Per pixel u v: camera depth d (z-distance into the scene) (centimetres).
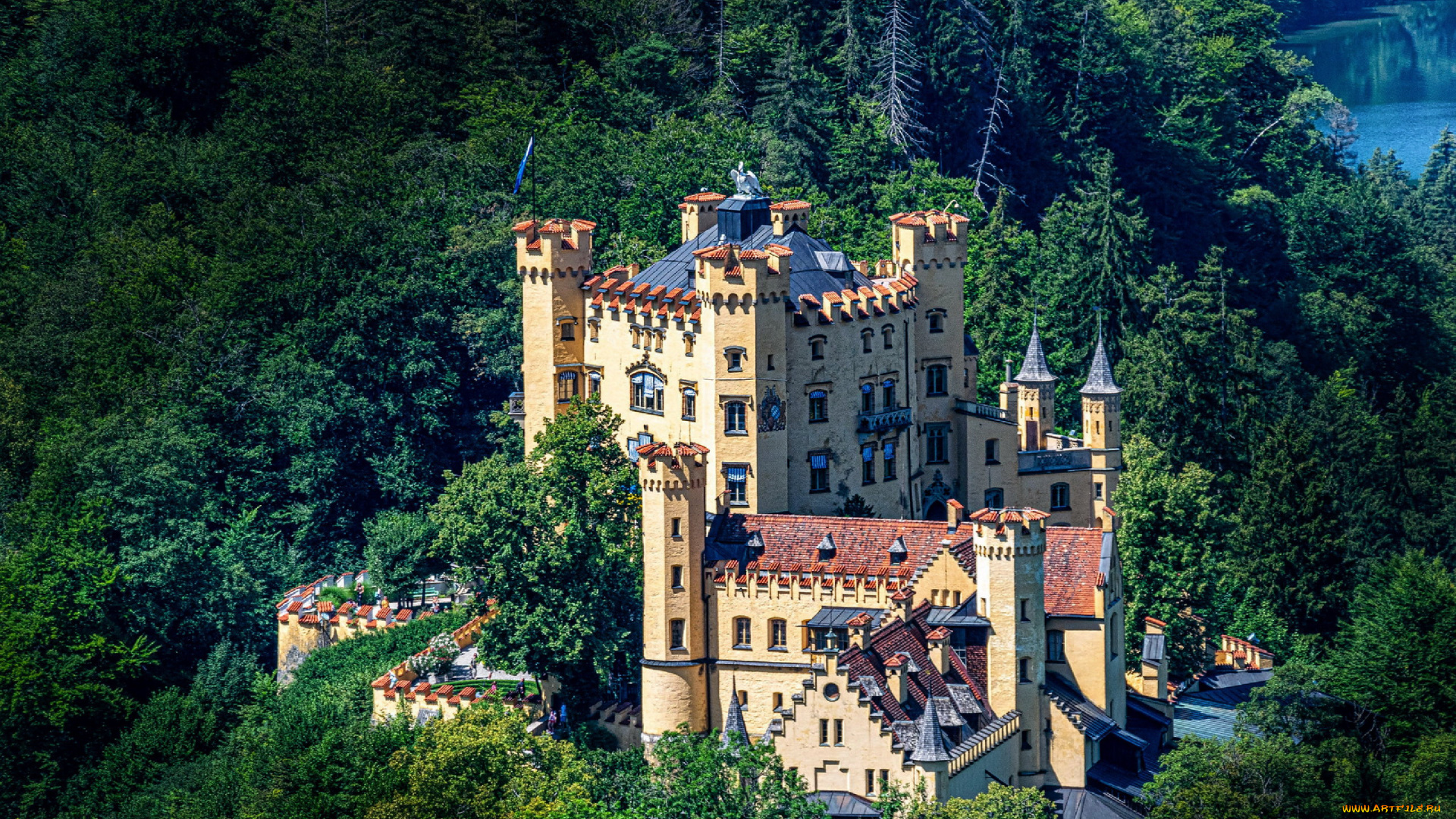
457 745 16588
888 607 17988
